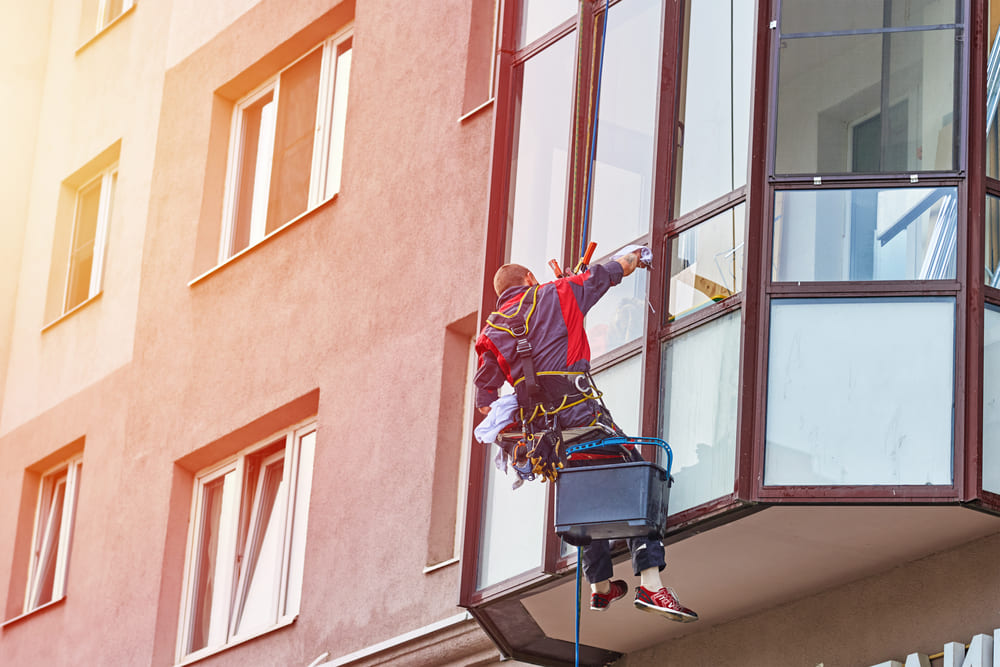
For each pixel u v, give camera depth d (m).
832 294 14.73
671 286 15.92
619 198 16.86
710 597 16.72
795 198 15.09
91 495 28.39
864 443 14.28
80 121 33.00
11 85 34.62
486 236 18.27
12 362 32.81
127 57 31.92
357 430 22.70
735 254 15.27
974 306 14.27
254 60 27.61
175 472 26.31
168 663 25.34
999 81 15.05
